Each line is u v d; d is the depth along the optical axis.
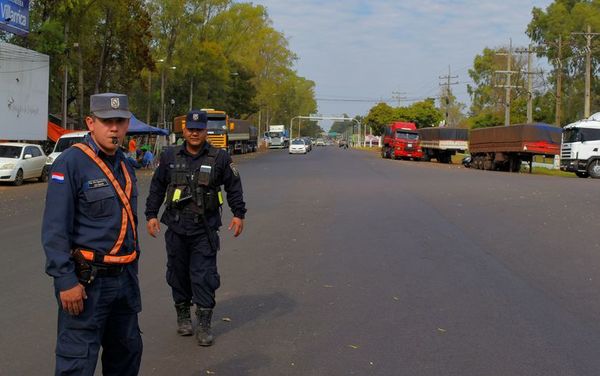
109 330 3.71
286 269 8.45
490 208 15.19
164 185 5.73
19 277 7.77
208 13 60.59
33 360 5.03
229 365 4.98
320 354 5.24
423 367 4.95
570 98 65.00
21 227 11.96
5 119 27.27
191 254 5.55
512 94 72.31
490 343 5.52
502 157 39.88
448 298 7.01
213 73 63.94
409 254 9.46
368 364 5.01
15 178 22.61
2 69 26.89
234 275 8.11
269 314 6.41
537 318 6.27
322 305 6.72
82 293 3.34
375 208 15.14
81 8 35.50
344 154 65.81
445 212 14.38
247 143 67.19
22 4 28.66
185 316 5.76
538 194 19.02
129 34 41.19
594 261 9.02
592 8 63.91
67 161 3.40
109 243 3.47
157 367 4.93
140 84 57.72
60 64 35.44
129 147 36.44
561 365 5.01
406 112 91.62
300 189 20.47
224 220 12.97
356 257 9.23
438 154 54.25
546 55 65.81
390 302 6.84
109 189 3.49
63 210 3.34
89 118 3.53
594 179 31.19
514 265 8.74
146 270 8.27
